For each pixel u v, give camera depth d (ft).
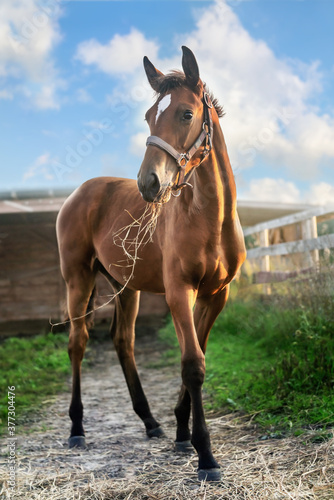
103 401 13.73
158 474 7.59
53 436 10.36
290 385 10.73
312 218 18.74
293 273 18.69
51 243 34.37
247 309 21.91
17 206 28.25
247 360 15.52
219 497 6.47
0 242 34.32
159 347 24.32
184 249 7.81
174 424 10.66
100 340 28.19
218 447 8.51
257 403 10.63
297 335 12.73
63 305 11.48
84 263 11.03
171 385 15.17
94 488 7.18
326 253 15.70
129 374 10.44
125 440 9.76
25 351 23.31
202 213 7.72
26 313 33.83
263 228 23.61
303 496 6.17
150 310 33.91
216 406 11.32
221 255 8.04
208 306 8.91
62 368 19.42
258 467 7.25
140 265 9.36
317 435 8.07
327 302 14.16
